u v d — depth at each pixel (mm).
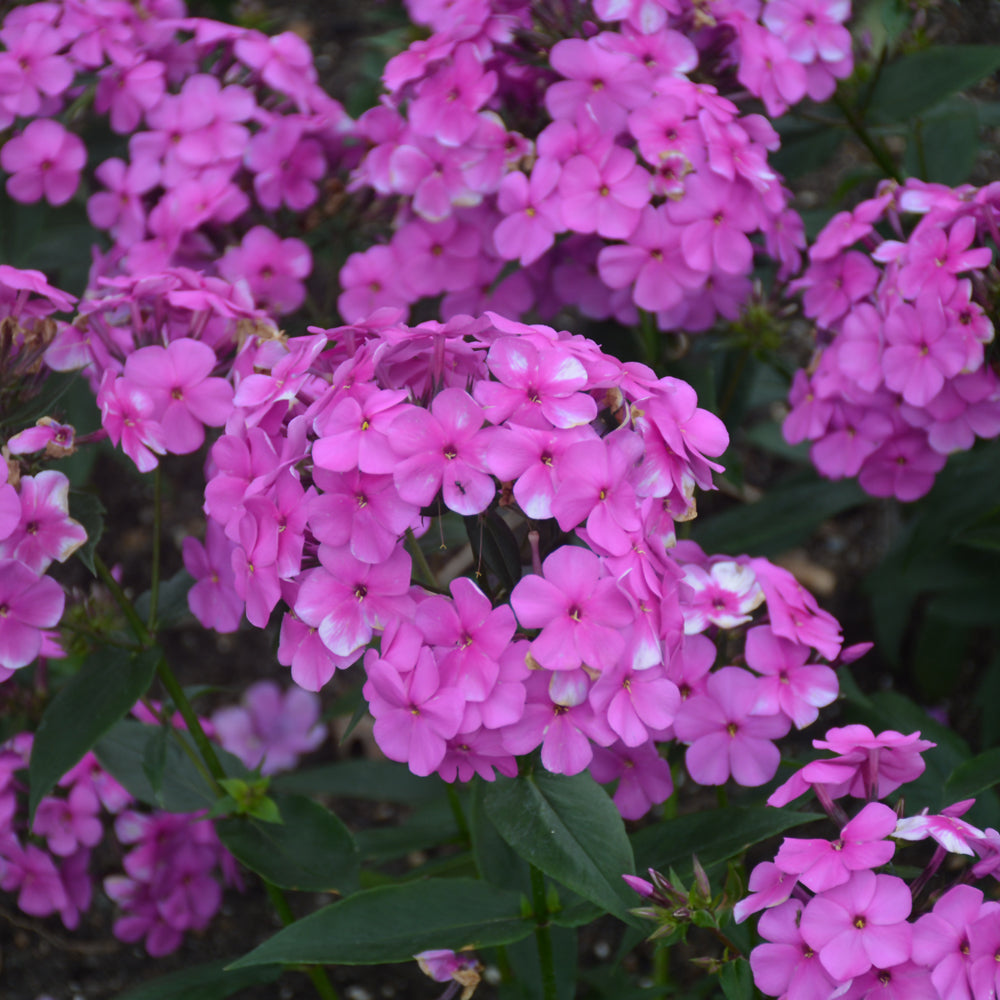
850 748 1146
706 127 1264
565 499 1125
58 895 1299
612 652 1126
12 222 1372
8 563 1171
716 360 1382
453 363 1160
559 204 1278
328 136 1348
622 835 1162
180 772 1289
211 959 1383
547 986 1215
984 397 1255
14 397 1222
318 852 1259
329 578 1138
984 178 1499
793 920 1133
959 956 1118
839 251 1282
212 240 1338
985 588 1373
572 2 1300
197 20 1351
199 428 1221
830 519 1508
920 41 1375
